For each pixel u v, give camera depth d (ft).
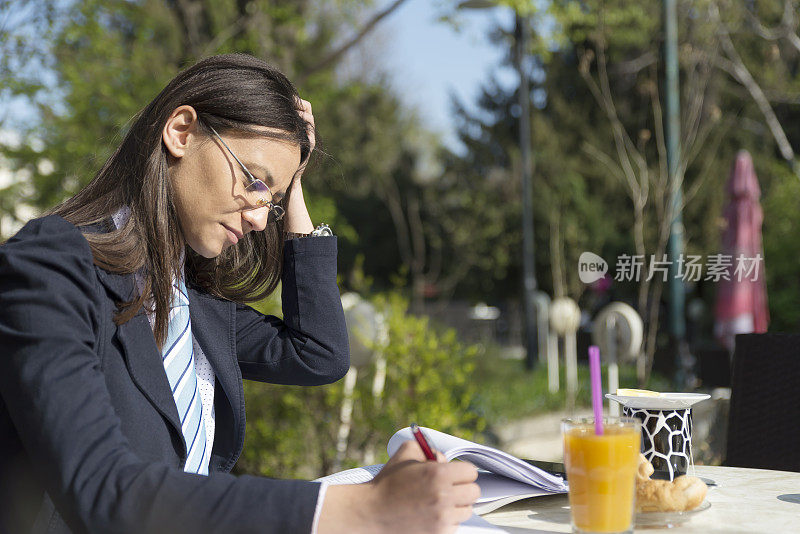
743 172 27.53
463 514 4.03
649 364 28.37
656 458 6.00
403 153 96.89
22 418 4.23
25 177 31.71
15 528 4.67
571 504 4.68
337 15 49.08
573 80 80.84
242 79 5.76
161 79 31.83
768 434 9.34
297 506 3.98
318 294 7.27
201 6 46.80
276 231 7.38
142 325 5.38
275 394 18.72
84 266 4.82
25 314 4.42
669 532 5.08
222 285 6.96
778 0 56.59
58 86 30.14
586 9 40.34
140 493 3.98
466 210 89.04
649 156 75.05
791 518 5.43
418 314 71.77
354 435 19.06
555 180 78.28
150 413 5.21
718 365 23.97
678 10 37.01
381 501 3.98
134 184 5.62
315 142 7.50
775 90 61.57
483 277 87.56
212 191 5.64
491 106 94.17
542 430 33.47
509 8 38.68
